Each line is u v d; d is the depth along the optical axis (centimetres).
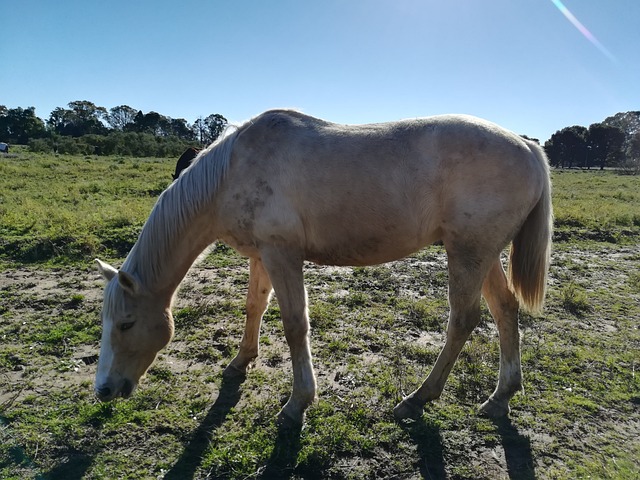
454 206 268
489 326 452
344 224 275
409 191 269
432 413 296
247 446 258
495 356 376
